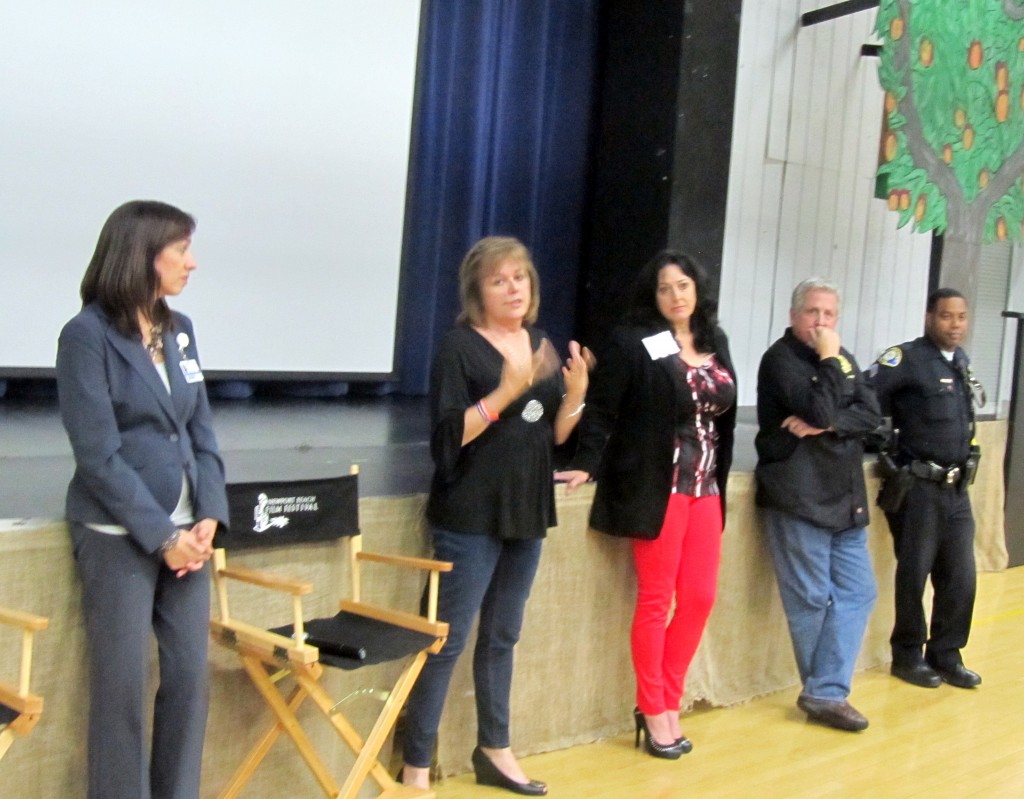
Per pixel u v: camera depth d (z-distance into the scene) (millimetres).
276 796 2221
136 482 1659
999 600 4598
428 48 4281
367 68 3854
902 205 4508
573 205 4785
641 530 2574
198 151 3451
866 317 5895
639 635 2691
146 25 3279
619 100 4332
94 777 1716
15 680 1751
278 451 2711
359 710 2338
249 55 3531
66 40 3125
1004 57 4891
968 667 3689
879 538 3594
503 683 2410
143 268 1687
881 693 3377
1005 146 4965
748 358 5305
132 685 1715
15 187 3086
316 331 3859
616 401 2604
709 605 2709
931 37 4562
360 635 2080
